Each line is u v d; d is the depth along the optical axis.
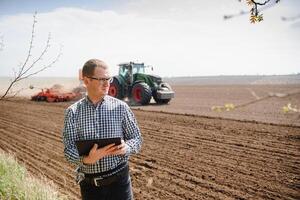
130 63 19.94
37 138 10.88
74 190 5.96
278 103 19.41
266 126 11.26
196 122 12.55
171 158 7.71
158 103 20.45
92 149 2.63
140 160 7.68
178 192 5.65
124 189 2.94
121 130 2.94
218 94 29.33
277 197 5.24
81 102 2.94
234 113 15.12
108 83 2.87
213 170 6.68
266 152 7.85
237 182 5.95
